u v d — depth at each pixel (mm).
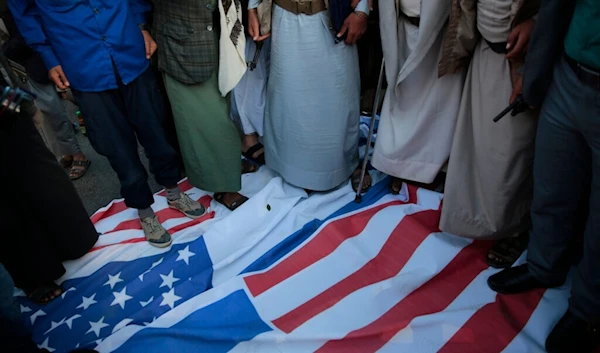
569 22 1394
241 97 2559
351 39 2076
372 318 1887
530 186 1942
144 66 1952
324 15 2021
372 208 2400
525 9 1533
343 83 2186
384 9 1926
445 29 1893
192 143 2217
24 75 2209
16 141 1700
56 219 1979
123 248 2262
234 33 1953
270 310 1933
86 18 1735
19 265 1921
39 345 1864
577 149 1501
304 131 2268
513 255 2094
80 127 3277
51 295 2049
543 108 1559
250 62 2416
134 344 1768
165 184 2348
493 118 1811
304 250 2195
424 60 2002
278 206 2424
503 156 1831
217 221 2371
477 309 1897
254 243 2234
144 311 1926
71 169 2877
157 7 1947
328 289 2023
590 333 1723
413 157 2262
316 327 1842
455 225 2098
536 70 1481
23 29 1776
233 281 2023
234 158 2311
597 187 1449
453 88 2035
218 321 1870
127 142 2084
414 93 2121
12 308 1497
